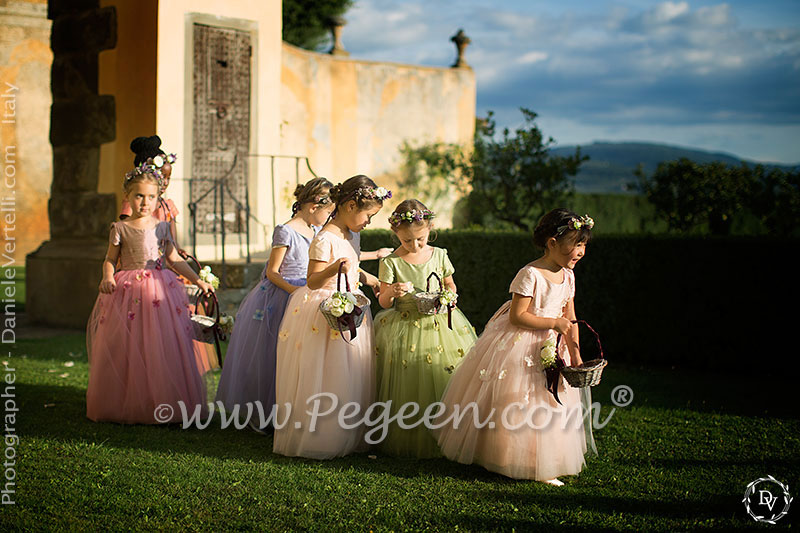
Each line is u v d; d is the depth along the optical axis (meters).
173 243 4.97
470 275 7.92
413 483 3.58
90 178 8.57
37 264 8.95
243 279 7.78
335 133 12.60
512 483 3.62
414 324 4.12
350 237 4.20
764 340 6.48
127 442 4.19
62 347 7.20
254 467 3.76
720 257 6.62
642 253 6.92
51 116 9.06
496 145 12.60
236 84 8.76
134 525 3.04
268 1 9.02
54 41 8.99
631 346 7.02
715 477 3.72
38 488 3.41
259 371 4.49
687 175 13.94
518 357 3.71
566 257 3.76
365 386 4.04
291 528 3.04
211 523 3.08
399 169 13.21
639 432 4.54
